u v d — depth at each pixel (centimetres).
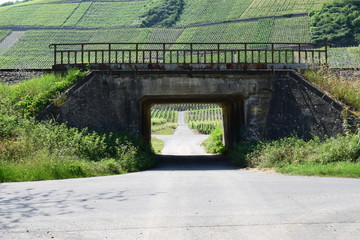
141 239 542
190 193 937
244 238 542
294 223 617
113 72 2164
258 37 10756
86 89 2102
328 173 1325
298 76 2095
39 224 628
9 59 9944
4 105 1933
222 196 884
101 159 1695
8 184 1141
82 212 715
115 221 644
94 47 11112
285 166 1570
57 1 15838
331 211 697
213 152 3478
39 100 2012
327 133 1919
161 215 686
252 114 2194
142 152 2009
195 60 8412
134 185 1109
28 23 13562
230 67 2191
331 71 2234
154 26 13288
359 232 561
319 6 12219
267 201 808
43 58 9988
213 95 2252
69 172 1375
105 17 14225
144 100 2492
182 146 4528
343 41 10000
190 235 559
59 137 1770
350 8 11431
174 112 9844
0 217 680
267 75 2202
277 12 12244
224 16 12781
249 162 1867
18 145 1538
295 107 2080
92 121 2091
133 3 15275
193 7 14375
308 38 10325
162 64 2175
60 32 12500
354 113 1842
